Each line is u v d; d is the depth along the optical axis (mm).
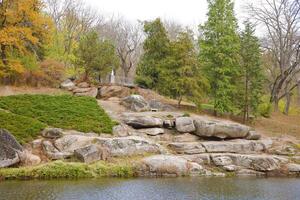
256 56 36656
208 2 36656
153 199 15664
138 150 23828
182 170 22203
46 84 36125
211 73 35938
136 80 38688
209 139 28641
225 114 37125
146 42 38500
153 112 30906
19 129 23750
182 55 33531
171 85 33531
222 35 36000
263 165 24312
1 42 33094
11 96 29781
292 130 36875
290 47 47531
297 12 46000
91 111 28734
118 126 26922
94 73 37406
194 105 37812
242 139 29188
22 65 34969
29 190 16344
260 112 40844
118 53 63812
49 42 40000
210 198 16281
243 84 36562
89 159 21719
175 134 28250
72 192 16281
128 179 20172
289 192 18281
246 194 17406
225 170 23766
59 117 26969
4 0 34375
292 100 65125
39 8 37094
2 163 19672
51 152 22250
